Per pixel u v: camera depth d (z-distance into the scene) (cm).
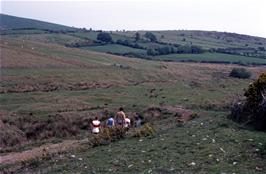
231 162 1986
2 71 8988
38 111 5625
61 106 6081
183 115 5434
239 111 3041
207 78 12950
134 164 2127
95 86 9025
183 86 9919
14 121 4844
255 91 2905
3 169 2691
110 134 3072
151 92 8262
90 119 5238
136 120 5125
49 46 15075
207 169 1903
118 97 7294
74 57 13375
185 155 2184
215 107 6419
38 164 2627
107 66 12612
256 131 2638
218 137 2488
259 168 1862
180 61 17925
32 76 8844
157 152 2320
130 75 11356
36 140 4416
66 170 2217
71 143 3450
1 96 6750
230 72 14438
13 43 13575
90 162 2309
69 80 9162
